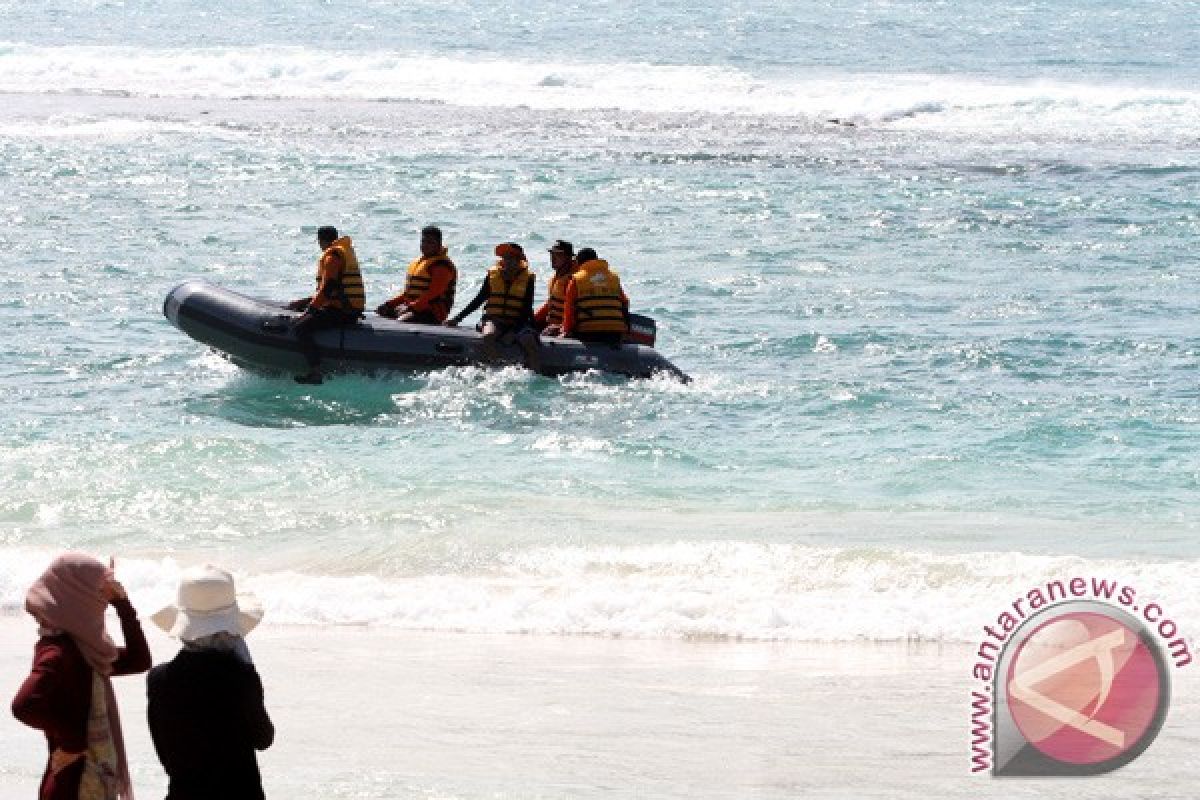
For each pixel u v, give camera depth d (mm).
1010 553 31906
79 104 120812
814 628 27953
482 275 70062
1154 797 19172
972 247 77438
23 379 49969
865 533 34625
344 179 92000
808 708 23062
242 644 14562
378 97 129750
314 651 26344
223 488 37406
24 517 34875
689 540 33625
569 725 22047
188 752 14125
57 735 13930
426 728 21859
